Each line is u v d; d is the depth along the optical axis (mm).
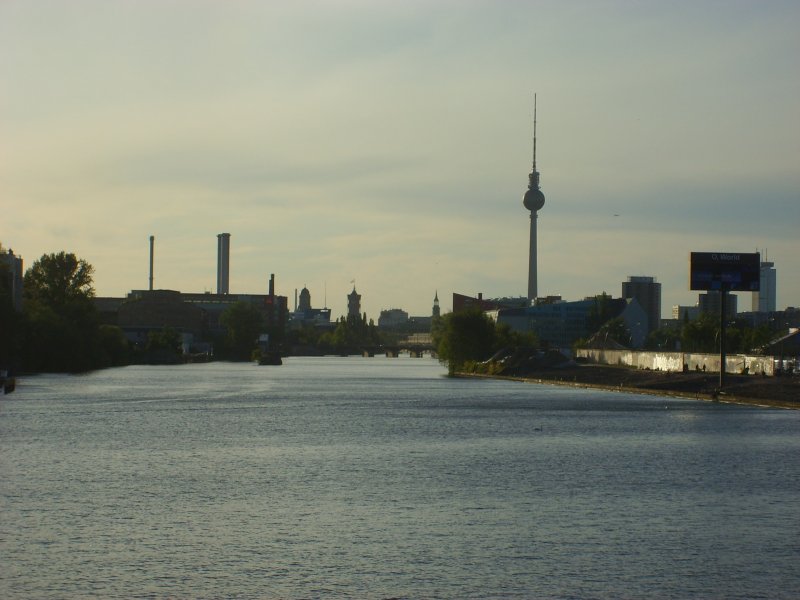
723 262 180500
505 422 143375
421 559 58781
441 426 136625
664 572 56375
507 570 56562
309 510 72500
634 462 98375
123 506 73625
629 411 163625
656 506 74500
